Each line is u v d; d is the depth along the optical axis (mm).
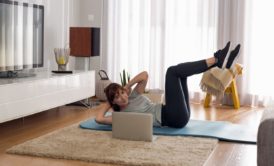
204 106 6570
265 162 2760
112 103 4566
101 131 4531
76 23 7375
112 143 4000
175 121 4566
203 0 6832
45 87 5066
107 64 7434
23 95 4645
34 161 3506
